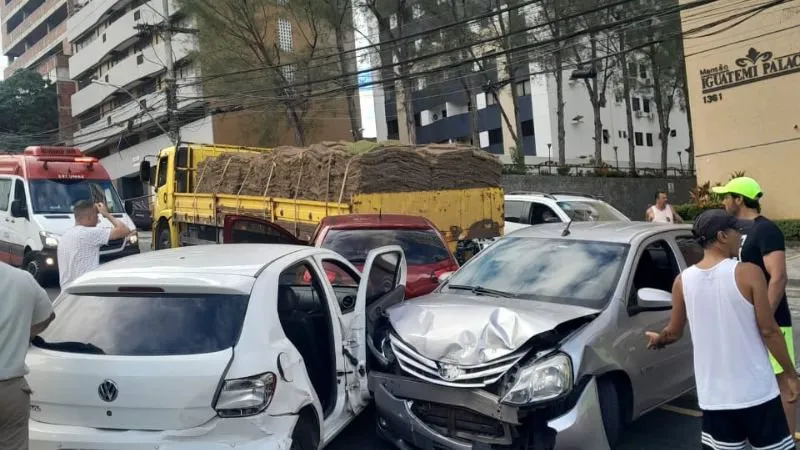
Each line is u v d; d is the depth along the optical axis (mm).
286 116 27828
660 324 5090
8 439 3520
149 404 3543
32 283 3658
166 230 16672
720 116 20797
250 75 25891
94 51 45906
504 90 40156
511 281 5445
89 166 14711
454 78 28047
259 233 7680
